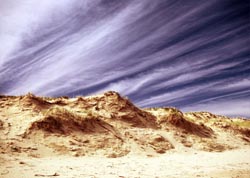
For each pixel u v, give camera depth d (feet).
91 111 131.85
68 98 146.41
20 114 109.70
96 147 102.83
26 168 59.36
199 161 96.17
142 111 155.43
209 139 158.81
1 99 121.08
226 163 90.58
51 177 52.65
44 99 132.36
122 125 132.57
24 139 91.04
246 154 124.06
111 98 148.77
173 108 177.99
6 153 76.43
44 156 84.02
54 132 102.01
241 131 200.44
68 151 92.48
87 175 58.13
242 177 61.62
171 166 80.79
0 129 93.45
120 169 70.90
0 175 49.55
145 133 131.85
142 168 74.79
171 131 146.72
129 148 110.83
